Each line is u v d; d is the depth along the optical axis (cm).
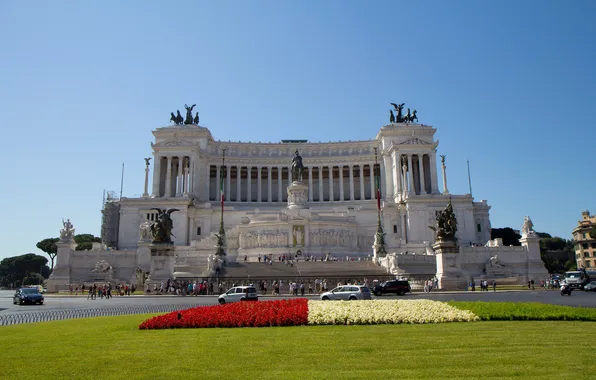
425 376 1357
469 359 1555
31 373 1444
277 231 10094
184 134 14138
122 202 11650
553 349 1698
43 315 3603
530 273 8919
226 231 10744
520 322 2419
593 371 1377
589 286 6238
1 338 2136
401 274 6531
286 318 2497
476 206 12338
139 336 2145
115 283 8256
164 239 5944
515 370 1402
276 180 15475
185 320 2473
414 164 13888
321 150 15012
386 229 11606
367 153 14762
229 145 14812
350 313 2608
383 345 1817
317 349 1755
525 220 9294
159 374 1413
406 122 14500
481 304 2928
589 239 16225
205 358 1620
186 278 6147
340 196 14300
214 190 14938
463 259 9012
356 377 1356
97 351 1770
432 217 11519
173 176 13738
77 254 8944
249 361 1568
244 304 2991
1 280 18162
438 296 4909
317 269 7688
